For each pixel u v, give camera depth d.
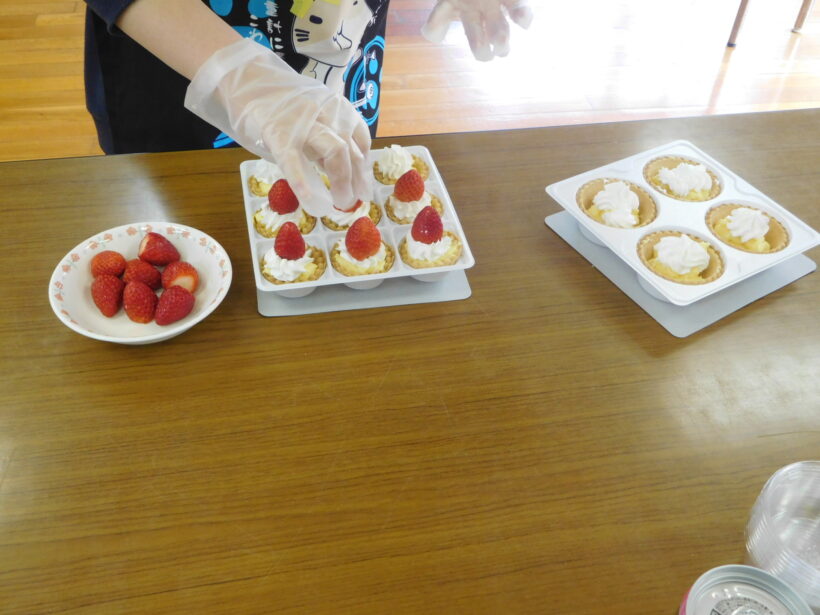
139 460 0.73
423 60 2.69
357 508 0.70
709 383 0.84
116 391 0.79
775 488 0.68
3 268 0.90
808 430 0.80
